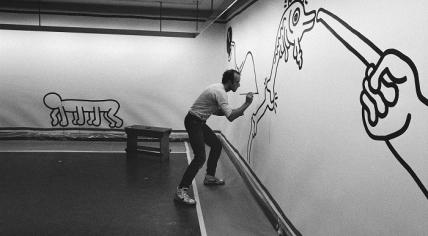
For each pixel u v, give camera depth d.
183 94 7.77
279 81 3.78
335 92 2.44
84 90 7.55
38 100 7.47
